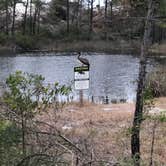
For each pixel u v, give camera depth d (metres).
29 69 36.84
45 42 66.19
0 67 37.72
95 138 10.45
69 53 55.69
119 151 9.55
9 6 72.88
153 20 7.79
